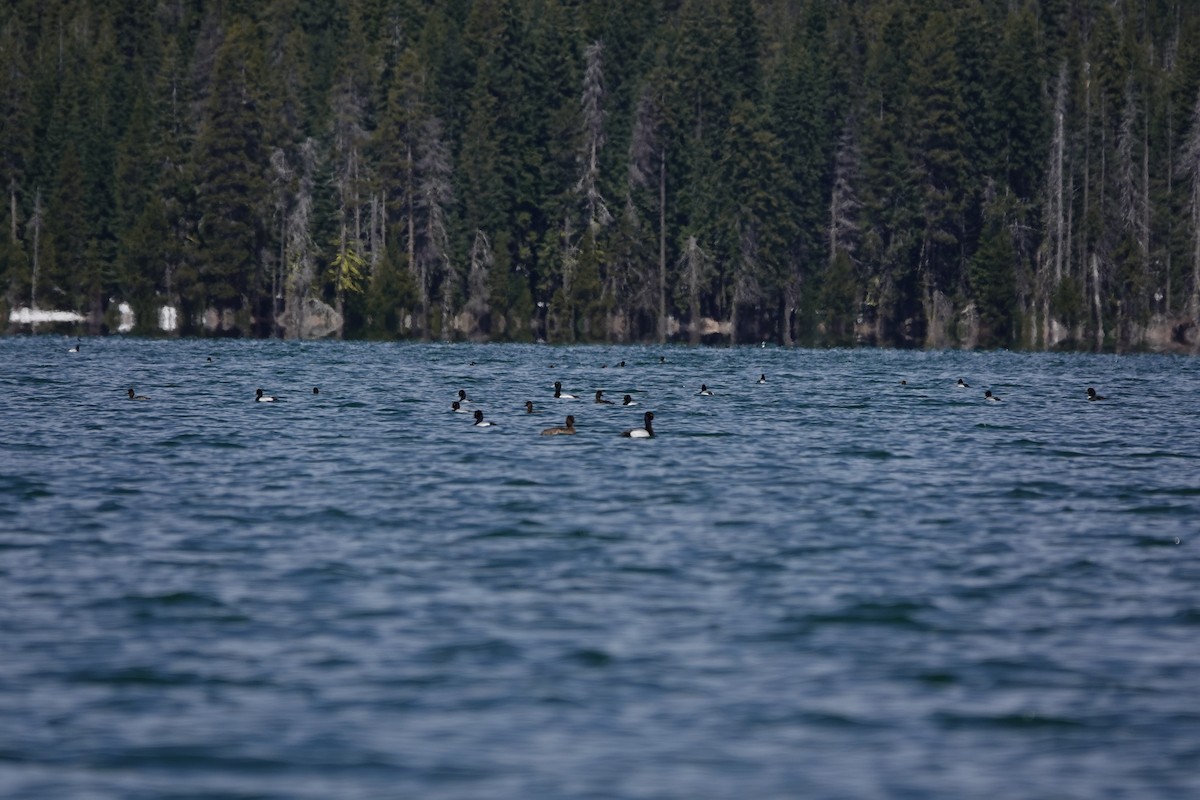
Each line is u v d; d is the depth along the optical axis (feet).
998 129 467.52
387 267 449.89
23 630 70.44
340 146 467.11
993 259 443.73
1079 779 52.95
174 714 58.80
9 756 54.19
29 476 120.37
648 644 68.74
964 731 57.67
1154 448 150.30
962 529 99.35
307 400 200.03
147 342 401.49
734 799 50.93
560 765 53.72
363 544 91.61
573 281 456.04
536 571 84.02
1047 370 314.35
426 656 66.59
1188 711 60.08
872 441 153.28
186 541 92.27
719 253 468.34
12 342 388.98
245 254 444.14
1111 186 458.91
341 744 55.67
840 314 460.14
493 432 157.48
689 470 127.03
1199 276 435.94
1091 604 77.46
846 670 65.21
